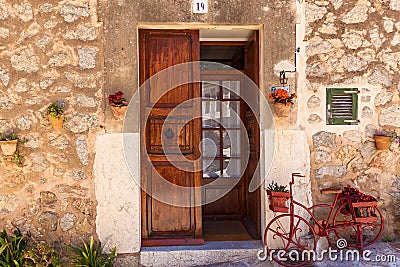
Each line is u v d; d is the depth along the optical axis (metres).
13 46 3.63
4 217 3.66
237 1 3.74
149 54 3.88
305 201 3.83
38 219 3.68
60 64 3.66
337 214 3.71
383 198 3.91
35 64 3.64
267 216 3.87
